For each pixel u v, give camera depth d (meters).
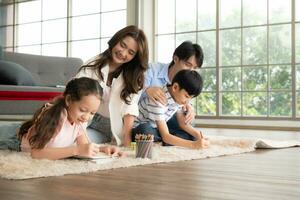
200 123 5.89
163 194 1.12
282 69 5.41
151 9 6.31
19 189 1.18
